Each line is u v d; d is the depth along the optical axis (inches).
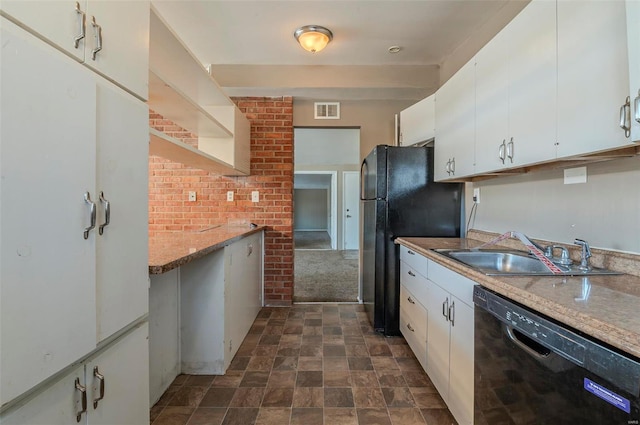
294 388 73.2
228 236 89.6
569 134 45.3
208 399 69.2
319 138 255.1
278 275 134.3
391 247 102.7
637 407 25.3
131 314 39.1
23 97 24.6
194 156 88.4
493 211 86.4
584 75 42.8
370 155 114.3
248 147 130.1
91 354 33.2
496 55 63.6
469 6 83.4
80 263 30.2
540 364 36.0
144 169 42.1
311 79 120.6
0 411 23.7
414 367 82.9
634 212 48.4
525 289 39.9
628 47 34.5
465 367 54.1
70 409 30.4
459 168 80.4
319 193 511.2
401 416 63.5
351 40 101.0
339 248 300.8
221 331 79.7
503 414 42.7
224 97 103.2
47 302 26.7
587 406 29.8
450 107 86.1
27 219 24.9
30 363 25.2
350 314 123.6
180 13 86.6
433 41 101.8
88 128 31.3
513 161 58.2
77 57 30.6
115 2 36.7
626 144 36.9
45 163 26.5
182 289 80.0
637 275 46.9
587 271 49.6
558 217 63.4
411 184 102.9
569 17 45.2
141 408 42.3
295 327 110.3
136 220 40.1
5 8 23.8
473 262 71.7
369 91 125.1
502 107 61.6
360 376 78.4
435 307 68.5
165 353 72.9
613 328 27.7
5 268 23.3
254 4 82.7
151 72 61.9
